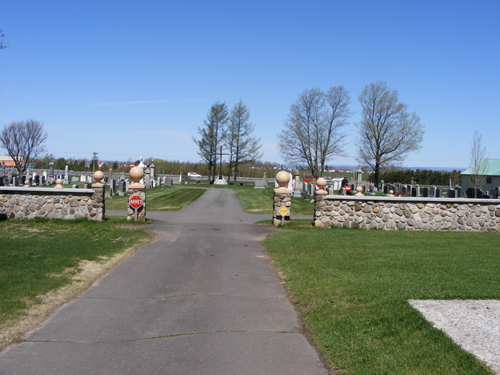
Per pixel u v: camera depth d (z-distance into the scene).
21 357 3.92
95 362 3.86
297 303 5.70
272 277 7.19
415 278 6.52
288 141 44.91
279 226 14.02
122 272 7.30
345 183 34.44
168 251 9.28
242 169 79.69
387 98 44.75
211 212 19.19
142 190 14.12
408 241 10.52
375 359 3.83
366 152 46.53
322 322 4.84
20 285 6.07
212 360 3.95
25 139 44.19
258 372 3.72
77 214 13.59
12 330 4.53
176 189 34.72
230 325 4.88
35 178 34.03
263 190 36.72
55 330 4.62
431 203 13.59
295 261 8.15
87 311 5.28
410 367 3.64
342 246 9.72
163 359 3.95
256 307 5.56
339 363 3.84
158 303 5.67
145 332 4.63
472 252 8.94
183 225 13.81
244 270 7.66
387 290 5.80
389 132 45.31
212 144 51.66
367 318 4.81
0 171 29.64
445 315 4.79
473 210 13.60
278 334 4.62
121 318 5.05
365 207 13.64
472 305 5.16
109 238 10.49
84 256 8.28
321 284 6.34
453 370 3.54
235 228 13.41
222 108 51.16
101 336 4.49
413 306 5.09
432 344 4.03
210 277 7.10
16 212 13.45
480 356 3.75
